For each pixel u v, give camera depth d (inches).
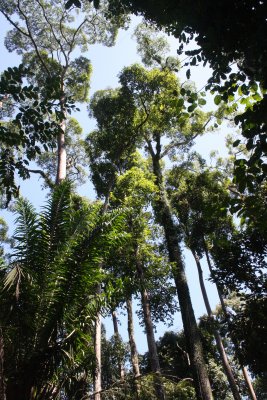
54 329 237.3
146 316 502.3
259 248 434.3
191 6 164.9
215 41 161.0
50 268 248.1
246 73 161.9
